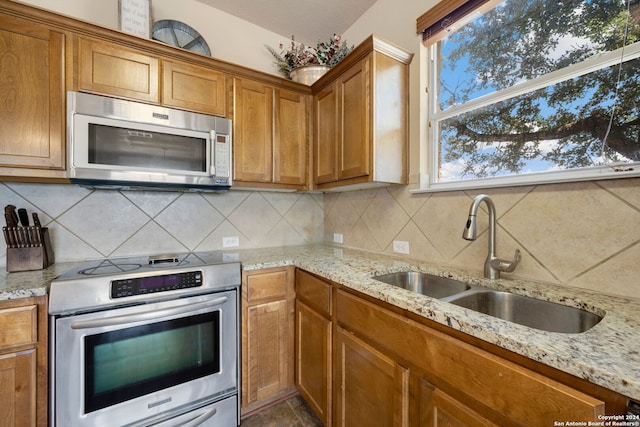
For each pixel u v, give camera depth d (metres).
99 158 1.33
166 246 1.83
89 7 1.65
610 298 0.91
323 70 2.03
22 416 1.03
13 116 1.20
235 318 1.47
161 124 1.48
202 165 1.60
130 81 1.42
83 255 1.60
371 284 1.11
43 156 1.25
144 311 1.23
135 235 1.74
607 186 0.94
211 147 1.61
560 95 1.12
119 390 1.18
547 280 1.09
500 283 1.10
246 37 2.17
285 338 1.66
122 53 1.41
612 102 0.98
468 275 1.24
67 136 1.29
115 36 1.39
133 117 1.41
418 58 1.63
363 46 1.52
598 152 1.01
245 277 1.52
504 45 1.31
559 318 0.94
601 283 0.95
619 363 0.52
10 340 1.01
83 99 1.30
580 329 0.88
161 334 1.27
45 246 1.39
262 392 1.58
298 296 1.65
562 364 0.55
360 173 1.57
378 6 1.94
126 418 1.19
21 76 1.22
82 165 1.30
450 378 0.77
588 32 1.04
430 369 0.83
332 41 2.04
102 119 1.34
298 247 2.21
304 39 2.39
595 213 0.97
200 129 1.59
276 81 1.88
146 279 1.24
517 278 1.17
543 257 1.10
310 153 2.04
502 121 1.32
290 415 1.57
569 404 0.54
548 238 1.09
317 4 2.00
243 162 1.76
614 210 0.93
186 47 1.83
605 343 0.61
